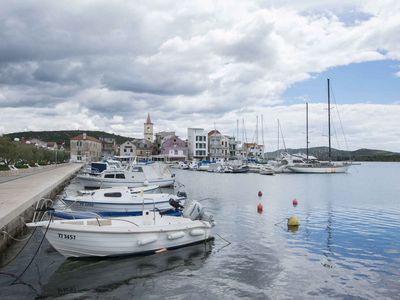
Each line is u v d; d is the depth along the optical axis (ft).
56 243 45.75
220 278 40.88
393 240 59.31
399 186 168.04
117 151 543.80
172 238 51.01
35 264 45.06
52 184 101.76
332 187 160.66
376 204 104.73
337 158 397.39
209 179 211.61
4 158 163.73
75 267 44.04
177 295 36.04
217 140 416.67
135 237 47.65
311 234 63.52
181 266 44.88
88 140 485.97
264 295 36.17
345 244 56.54
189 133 422.82
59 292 36.65
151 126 555.69
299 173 263.49
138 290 37.29
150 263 45.75
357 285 39.01
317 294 36.50
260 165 286.25
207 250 52.03
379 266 45.50
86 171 198.18
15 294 36.06
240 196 122.52
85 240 45.34
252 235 62.23
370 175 271.28
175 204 65.31
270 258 48.65
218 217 80.33
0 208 55.83
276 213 86.74
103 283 39.14
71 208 73.51
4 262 45.60
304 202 108.27
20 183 105.50
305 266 45.34
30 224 45.06
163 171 143.64
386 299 35.45
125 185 135.95
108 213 68.74
